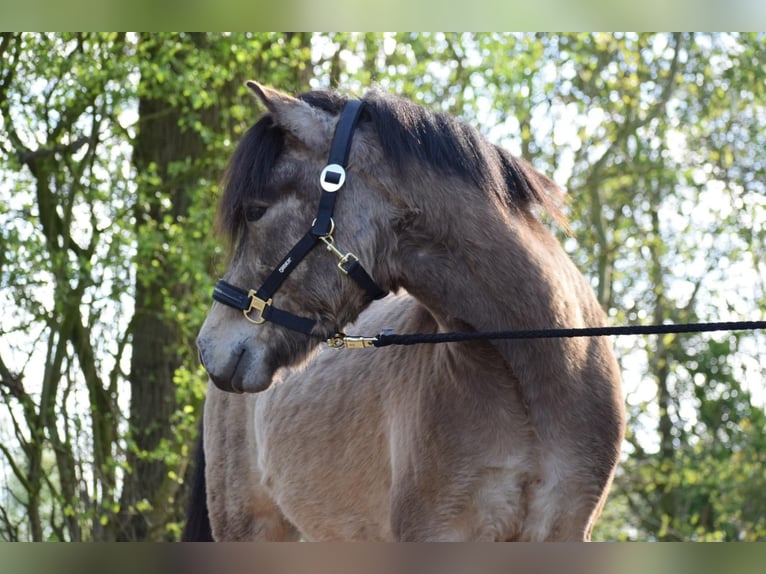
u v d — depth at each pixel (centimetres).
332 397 389
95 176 835
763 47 965
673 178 993
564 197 345
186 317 823
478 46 888
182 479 863
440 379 322
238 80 880
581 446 312
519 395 311
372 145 309
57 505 942
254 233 308
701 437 1079
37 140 842
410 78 888
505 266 306
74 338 863
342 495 384
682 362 1070
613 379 328
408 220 307
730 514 1009
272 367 310
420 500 322
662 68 993
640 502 1148
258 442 453
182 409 858
